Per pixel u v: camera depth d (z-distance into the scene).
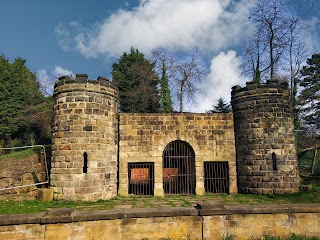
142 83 32.69
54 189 12.73
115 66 36.16
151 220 8.52
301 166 21.14
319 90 26.84
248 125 15.50
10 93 30.30
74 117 13.17
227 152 16.05
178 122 16.02
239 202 12.56
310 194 14.04
